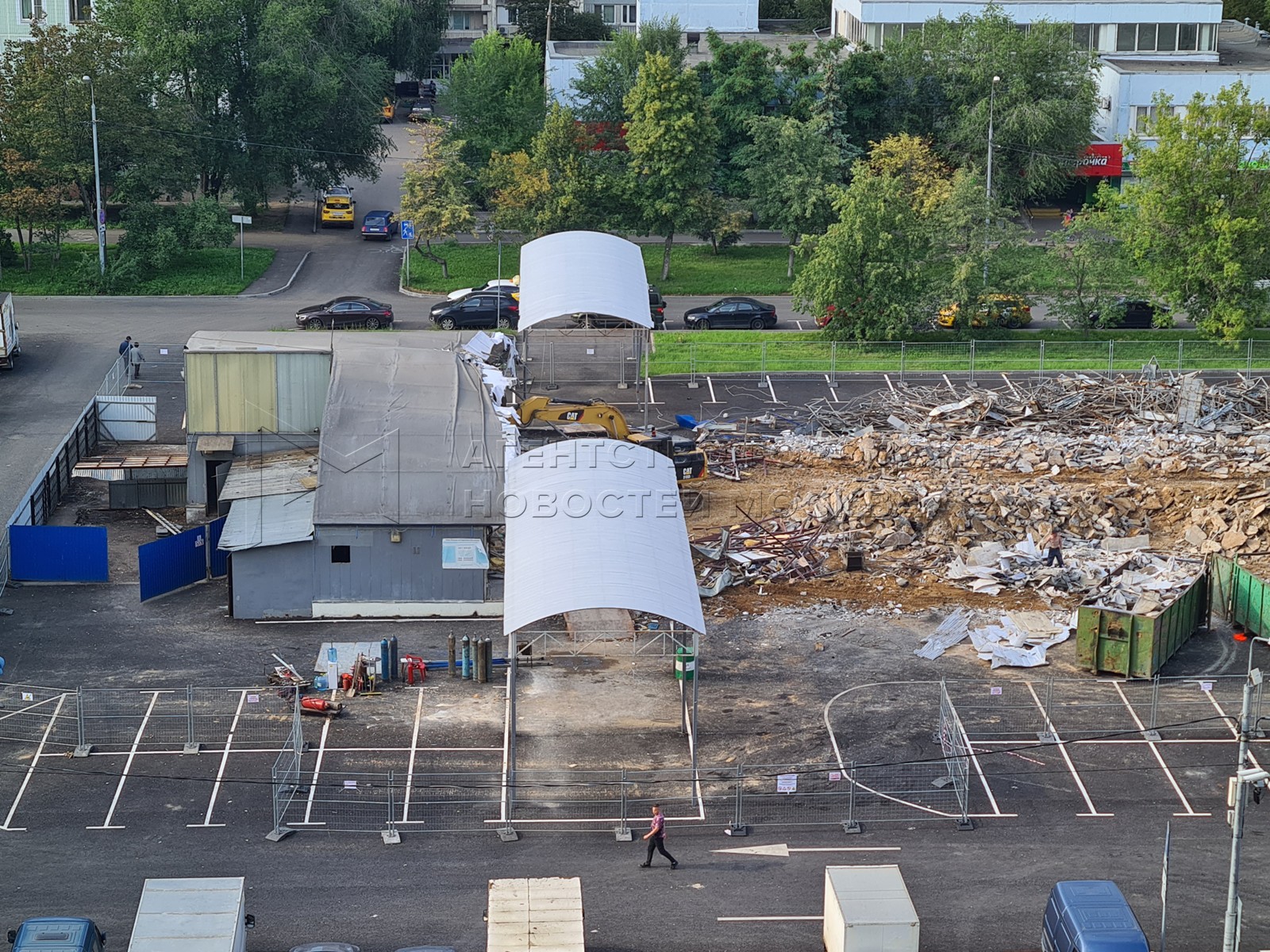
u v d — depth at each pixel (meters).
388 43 140.88
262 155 105.81
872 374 80.25
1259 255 81.31
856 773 43.66
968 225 88.00
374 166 111.44
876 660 50.28
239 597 53.00
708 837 40.47
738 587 55.47
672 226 98.44
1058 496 60.06
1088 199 114.94
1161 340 85.19
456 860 39.19
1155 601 53.09
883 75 110.62
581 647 50.81
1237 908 33.28
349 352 61.12
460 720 46.22
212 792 42.03
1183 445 66.62
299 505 55.19
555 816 41.28
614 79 111.25
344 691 47.62
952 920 36.78
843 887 34.41
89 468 61.62
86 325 86.62
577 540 44.03
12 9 117.94
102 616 52.97
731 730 45.91
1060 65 107.44
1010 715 46.88
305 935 35.78
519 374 78.19
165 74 100.56
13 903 36.75
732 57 110.69
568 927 32.72
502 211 97.62
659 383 79.06
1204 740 45.53
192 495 61.06
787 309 93.50
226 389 60.06
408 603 53.59
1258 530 58.09
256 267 99.06
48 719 45.66
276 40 102.50
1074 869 39.06
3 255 97.38
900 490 59.72
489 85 112.75
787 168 99.88
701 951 35.38
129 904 36.84
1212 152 81.75
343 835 40.19
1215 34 121.69
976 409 71.69
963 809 41.25
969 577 55.97
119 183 95.81
